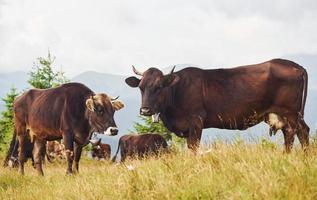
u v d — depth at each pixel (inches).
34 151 564.1
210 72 423.5
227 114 414.6
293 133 396.8
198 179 228.4
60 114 520.7
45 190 341.7
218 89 414.3
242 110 412.2
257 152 259.9
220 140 295.6
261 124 418.3
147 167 280.5
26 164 983.6
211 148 287.1
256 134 295.3
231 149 276.7
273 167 219.5
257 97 407.5
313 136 304.7
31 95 575.5
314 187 189.0
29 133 581.6
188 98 418.0
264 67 409.1
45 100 542.6
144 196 233.6
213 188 212.2
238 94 410.3
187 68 430.0
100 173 334.3
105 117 494.9
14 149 693.9
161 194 224.8
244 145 280.8
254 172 214.8
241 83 411.5
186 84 419.8
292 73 402.0
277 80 403.2
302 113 402.9
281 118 407.8
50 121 530.9
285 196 187.2
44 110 538.0
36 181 437.4
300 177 199.8
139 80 437.4
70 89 525.7
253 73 410.9
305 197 183.5
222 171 233.5
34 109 554.6
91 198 258.7
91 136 515.8
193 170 248.8
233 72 418.6
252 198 190.5
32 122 558.3
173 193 221.0
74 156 517.0
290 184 193.2
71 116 512.7
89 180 311.3
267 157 236.1
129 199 237.0
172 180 235.3
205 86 417.1
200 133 416.2
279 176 206.7
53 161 1043.3
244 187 201.3
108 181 279.4
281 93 402.6
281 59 416.5
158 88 417.1
